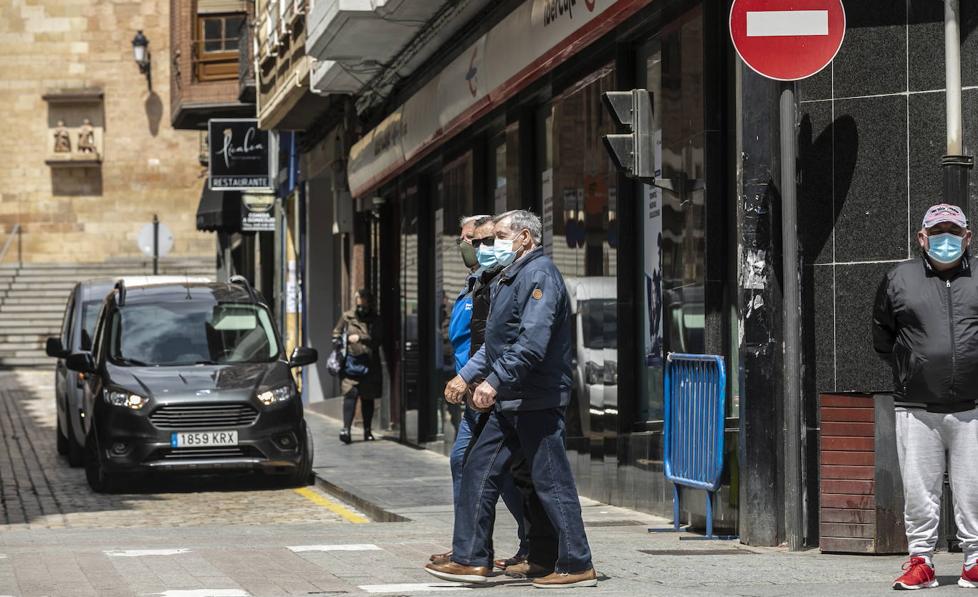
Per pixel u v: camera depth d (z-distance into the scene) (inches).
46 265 3639.3
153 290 1365.7
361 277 1911.9
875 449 733.9
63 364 1533.0
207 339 1314.0
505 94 1145.4
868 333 768.3
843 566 692.7
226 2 2677.2
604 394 1025.5
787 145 749.9
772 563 704.4
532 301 615.8
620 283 996.6
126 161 4020.7
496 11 1243.8
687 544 787.4
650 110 852.6
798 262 773.3
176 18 2770.7
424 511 1006.4
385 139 1569.9
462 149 1432.1
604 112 1035.3
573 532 626.5
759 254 769.6
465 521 645.3
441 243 1528.1
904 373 606.5
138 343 1300.4
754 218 770.8
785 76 740.0
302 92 1870.1
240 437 1217.4
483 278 678.5
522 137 1230.3
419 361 1571.1
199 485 1284.4
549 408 623.8
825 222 776.9
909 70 765.3
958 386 597.0
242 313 1343.5
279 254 2471.7
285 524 951.0
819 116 776.9
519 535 682.2
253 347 1317.7
